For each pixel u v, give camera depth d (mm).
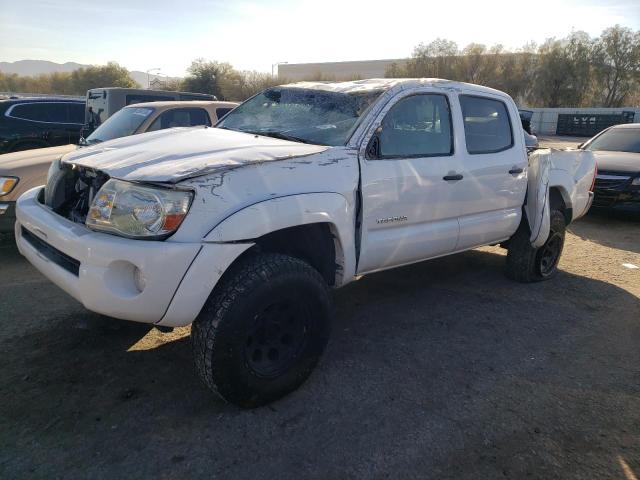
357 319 4430
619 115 41219
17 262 5539
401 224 3861
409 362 3703
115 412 2973
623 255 6891
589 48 52594
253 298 2811
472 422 3025
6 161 5781
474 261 6262
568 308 4871
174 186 2680
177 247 2627
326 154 3312
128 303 2664
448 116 4242
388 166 3668
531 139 10102
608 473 2660
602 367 3758
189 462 2602
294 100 4207
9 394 3096
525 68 55219
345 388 3326
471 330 4285
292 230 3326
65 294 4652
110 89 10062
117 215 2758
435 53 57875
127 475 2498
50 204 3473
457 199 4258
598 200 8875
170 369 3455
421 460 2689
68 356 3572
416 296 5016
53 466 2531
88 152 3521
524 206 5199
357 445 2779
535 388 3432
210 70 48844
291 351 3135
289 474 2549
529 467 2680
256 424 2918
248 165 2936
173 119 7516
